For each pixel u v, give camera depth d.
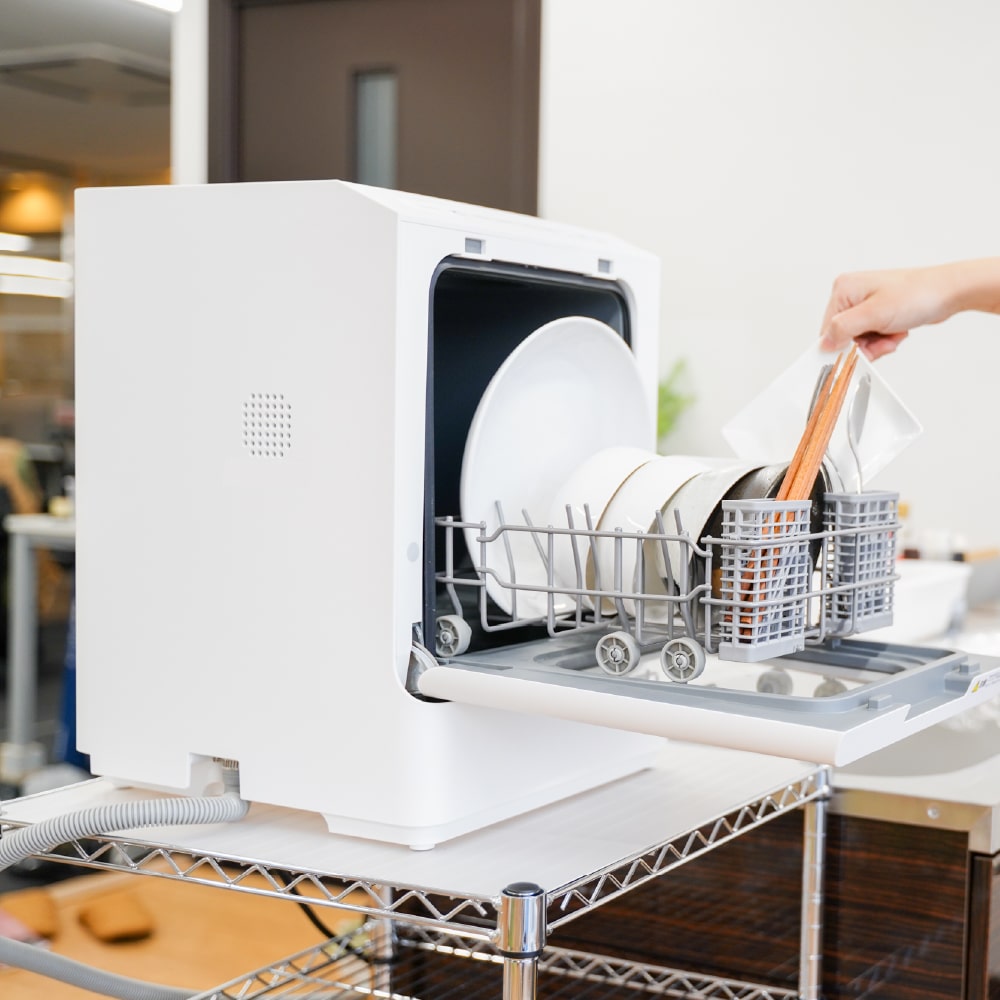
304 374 0.87
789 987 1.23
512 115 2.87
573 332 0.98
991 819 1.12
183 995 1.10
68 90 4.79
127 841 0.91
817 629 0.88
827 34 2.52
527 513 0.96
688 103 2.66
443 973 1.37
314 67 3.07
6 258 5.96
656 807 1.00
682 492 0.90
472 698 0.84
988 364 2.39
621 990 1.29
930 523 2.45
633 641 0.85
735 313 2.64
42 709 4.20
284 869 0.84
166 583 0.94
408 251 0.84
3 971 2.05
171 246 0.92
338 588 0.87
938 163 2.45
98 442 0.96
